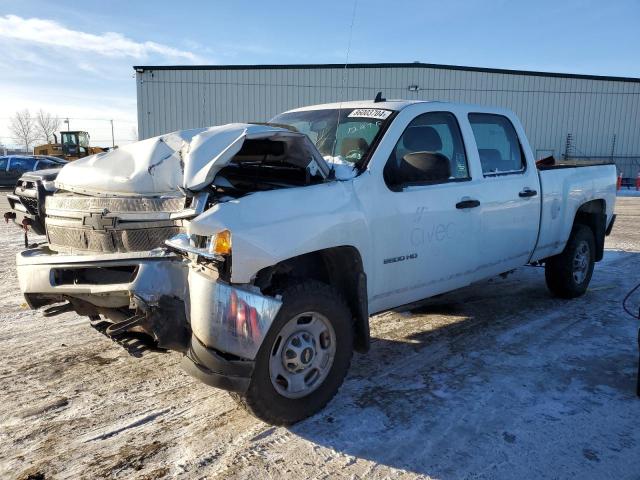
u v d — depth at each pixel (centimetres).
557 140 3241
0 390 369
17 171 2214
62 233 354
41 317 525
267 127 333
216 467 285
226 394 366
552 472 282
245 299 285
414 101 432
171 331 296
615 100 3228
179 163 323
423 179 363
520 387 380
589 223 632
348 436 315
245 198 299
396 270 384
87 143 3222
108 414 338
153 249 311
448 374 401
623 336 486
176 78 2895
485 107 490
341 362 340
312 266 361
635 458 295
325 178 347
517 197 490
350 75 2984
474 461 291
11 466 283
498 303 588
